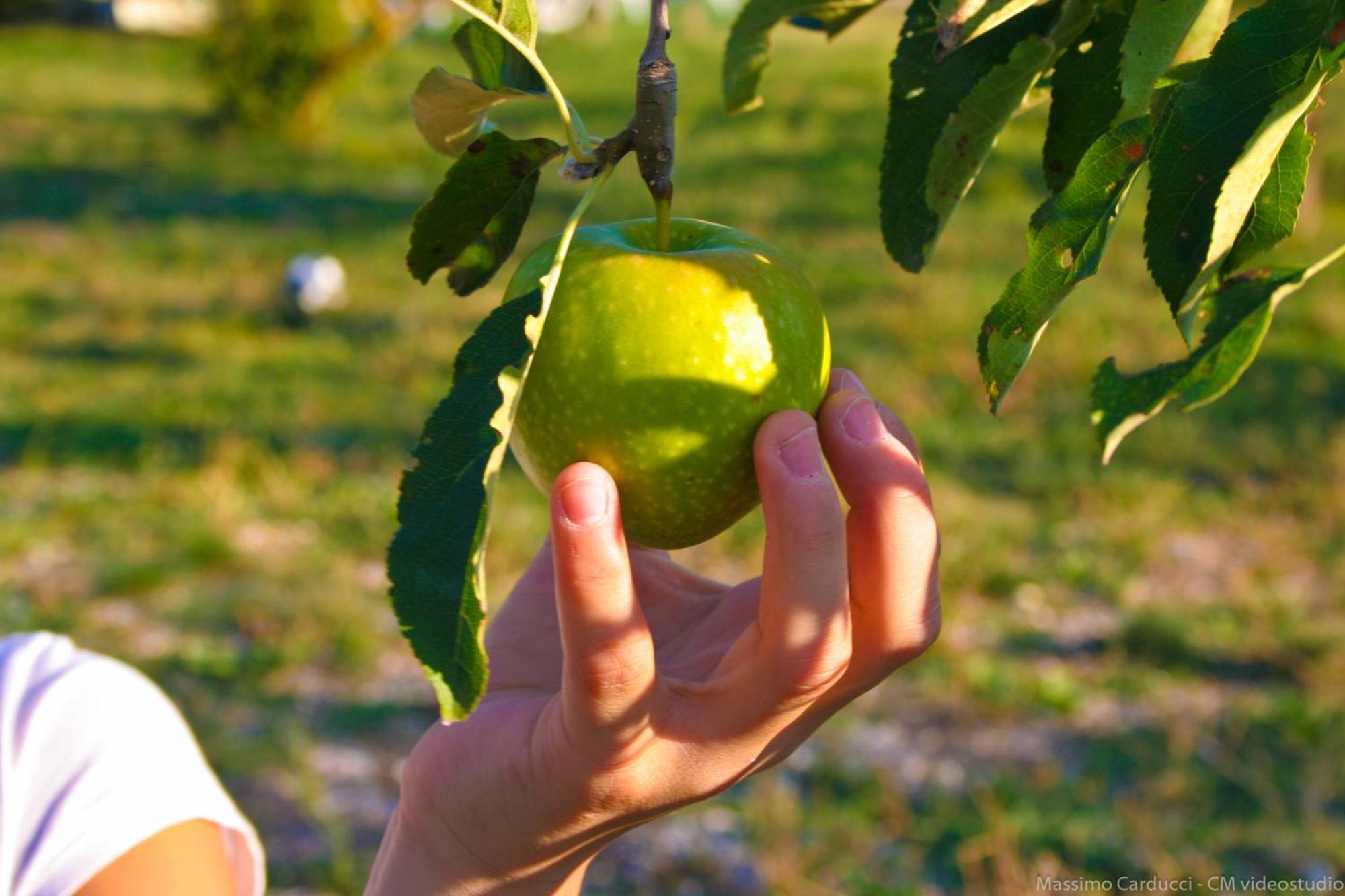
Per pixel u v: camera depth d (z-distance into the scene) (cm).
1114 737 438
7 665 152
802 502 99
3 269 1046
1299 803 392
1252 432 707
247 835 150
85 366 820
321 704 456
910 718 450
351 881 358
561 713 110
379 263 1086
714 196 1327
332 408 750
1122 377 72
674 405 100
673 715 111
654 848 382
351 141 1730
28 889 135
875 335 881
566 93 1997
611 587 97
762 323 102
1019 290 79
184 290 998
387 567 79
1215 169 73
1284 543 589
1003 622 519
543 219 1214
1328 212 1165
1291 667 478
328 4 1688
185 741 153
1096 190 78
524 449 107
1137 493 636
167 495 619
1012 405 761
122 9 2920
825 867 366
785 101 1917
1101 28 90
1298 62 71
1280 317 894
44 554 560
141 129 1755
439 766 123
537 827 116
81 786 140
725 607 135
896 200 99
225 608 511
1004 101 92
